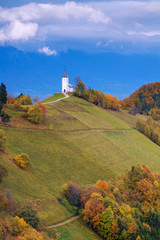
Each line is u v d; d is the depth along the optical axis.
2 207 54.38
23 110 115.94
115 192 81.00
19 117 110.06
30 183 72.06
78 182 85.69
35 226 54.16
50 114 131.75
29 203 58.00
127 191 86.62
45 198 68.44
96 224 64.81
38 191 70.44
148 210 78.81
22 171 75.62
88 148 114.56
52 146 102.12
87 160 103.44
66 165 93.56
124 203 79.25
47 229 57.22
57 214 64.94
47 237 51.91
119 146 131.50
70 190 73.44
